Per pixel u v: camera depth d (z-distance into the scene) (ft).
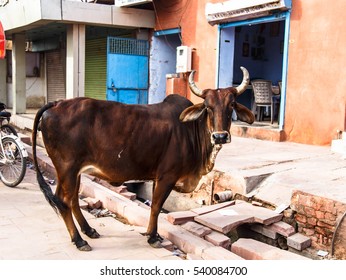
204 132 13.38
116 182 13.57
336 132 26.43
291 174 19.07
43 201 18.62
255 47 42.45
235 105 13.10
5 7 44.14
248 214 16.19
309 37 27.58
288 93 29.09
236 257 12.71
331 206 14.85
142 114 13.12
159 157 13.20
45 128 12.83
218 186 19.63
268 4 28.78
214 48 35.01
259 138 30.71
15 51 47.93
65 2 35.78
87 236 14.48
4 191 20.12
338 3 25.84
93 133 12.73
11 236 14.43
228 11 31.78
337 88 26.21
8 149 21.33
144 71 42.11
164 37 42.39
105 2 45.03
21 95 48.88
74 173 12.91
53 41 53.83
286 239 15.89
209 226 15.37
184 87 38.58
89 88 48.67
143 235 14.88
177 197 21.62
